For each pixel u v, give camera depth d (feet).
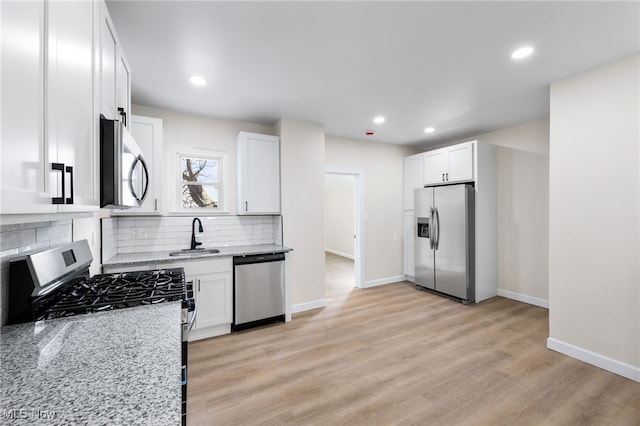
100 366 2.69
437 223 14.01
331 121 12.19
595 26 6.04
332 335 9.69
